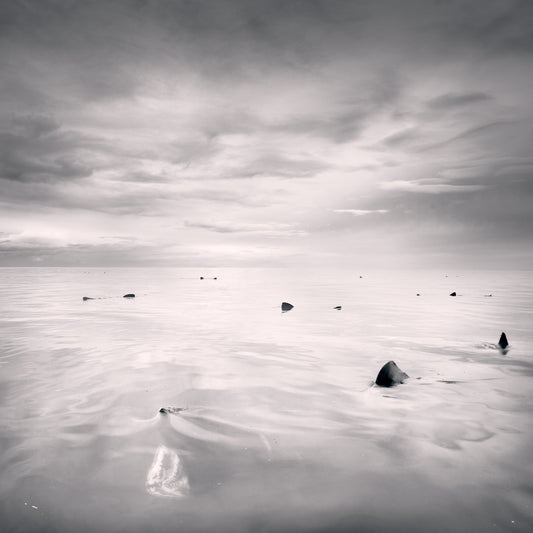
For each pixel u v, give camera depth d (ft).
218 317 47.11
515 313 50.98
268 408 15.10
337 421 13.73
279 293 95.86
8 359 23.50
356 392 17.31
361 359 24.27
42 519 8.06
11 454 10.98
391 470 10.13
